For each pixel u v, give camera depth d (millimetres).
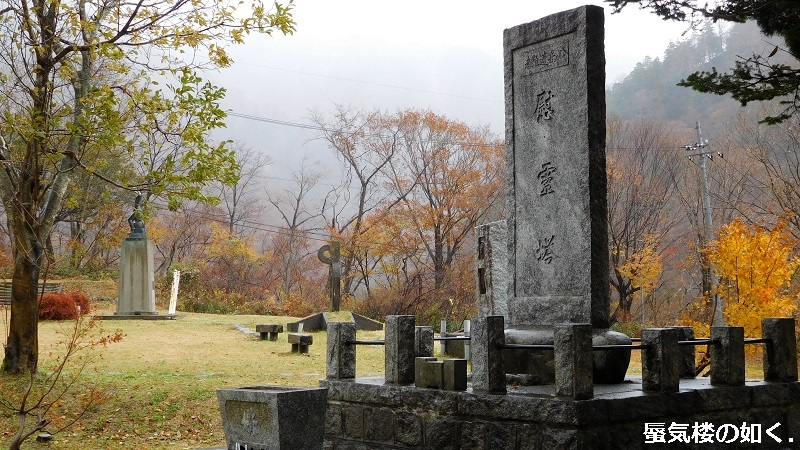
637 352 22141
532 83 8852
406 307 35500
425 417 7770
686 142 40844
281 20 11828
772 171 29828
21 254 13211
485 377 7293
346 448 8609
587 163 8219
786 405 8242
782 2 8727
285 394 7145
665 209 40219
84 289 31547
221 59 12188
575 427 6484
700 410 7422
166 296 32562
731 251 16500
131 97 11891
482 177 43250
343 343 9047
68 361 15438
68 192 30969
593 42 8336
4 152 12453
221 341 20641
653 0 9688
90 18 13195
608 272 8266
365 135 45031
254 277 49000
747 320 16172
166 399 12367
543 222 8633
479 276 16562
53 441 10320
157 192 11844
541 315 8547
